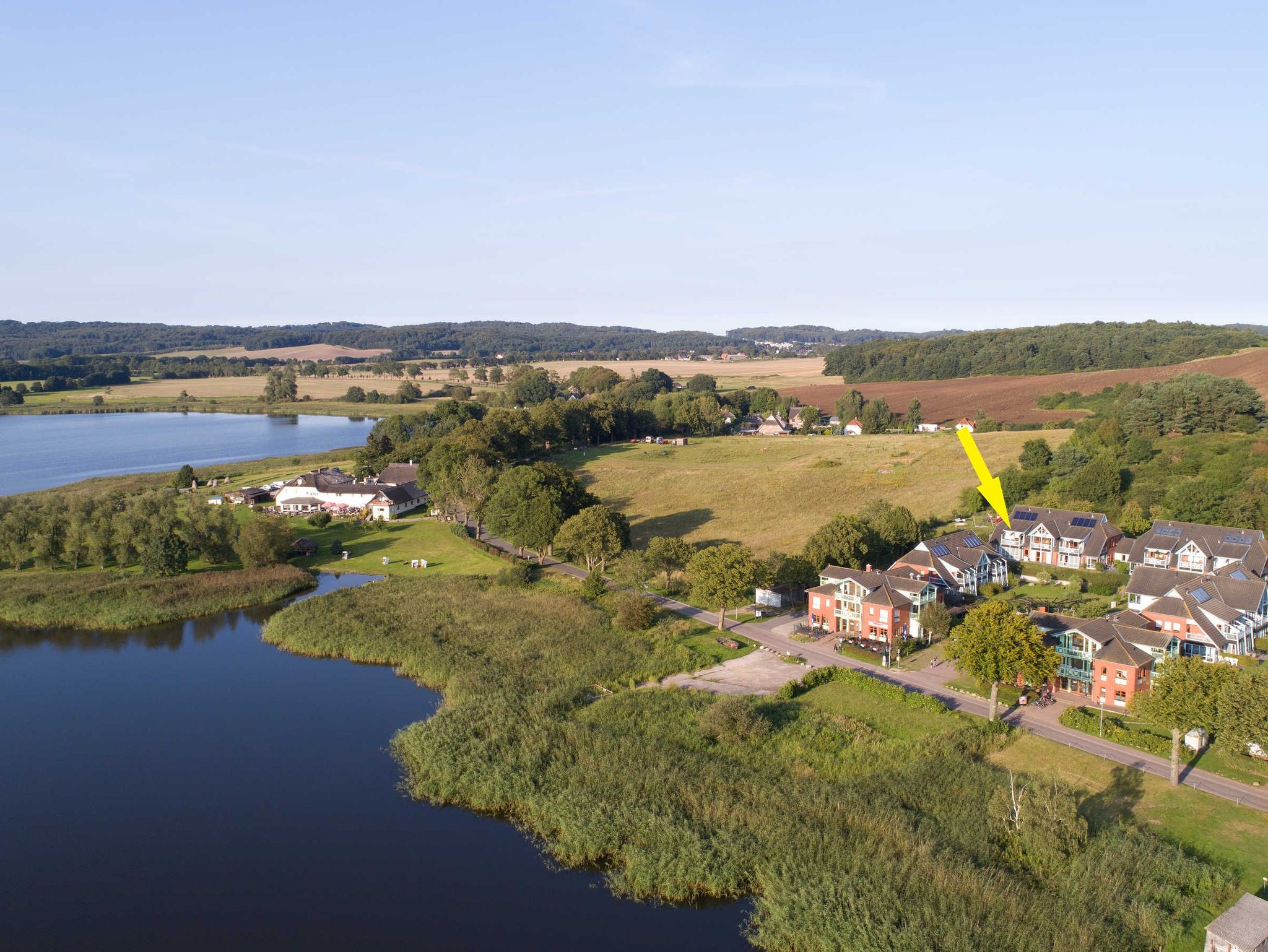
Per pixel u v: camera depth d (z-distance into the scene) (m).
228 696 79.06
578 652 83.19
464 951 45.22
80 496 129.50
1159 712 57.09
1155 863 47.00
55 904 49.12
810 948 44.47
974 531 118.81
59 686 81.75
